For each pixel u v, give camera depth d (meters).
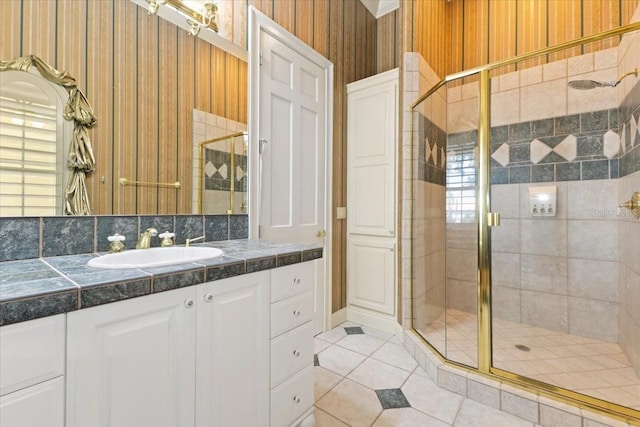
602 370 1.67
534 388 1.48
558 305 2.25
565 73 2.21
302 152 2.24
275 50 2.01
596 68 2.10
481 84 1.99
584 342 2.05
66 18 1.19
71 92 1.21
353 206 2.67
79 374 0.72
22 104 1.10
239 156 1.81
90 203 1.25
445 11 2.74
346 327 2.56
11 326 0.62
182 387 0.92
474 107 2.30
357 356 2.04
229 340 1.04
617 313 2.03
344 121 2.67
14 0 1.07
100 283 0.75
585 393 1.44
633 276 1.77
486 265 1.77
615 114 2.03
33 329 0.65
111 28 1.31
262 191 1.93
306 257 1.34
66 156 1.19
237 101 1.79
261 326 1.15
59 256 1.16
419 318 2.22
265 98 1.94
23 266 0.96
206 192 1.65
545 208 2.27
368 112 2.57
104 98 1.29
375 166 2.54
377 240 2.54
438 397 1.59
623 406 1.34
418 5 2.26
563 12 2.30
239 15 1.80
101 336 0.75
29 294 0.64
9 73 1.07
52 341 0.67
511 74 2.41
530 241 2.35
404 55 2.22
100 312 0.75
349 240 2.71
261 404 1.15
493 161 2.48
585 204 2.14
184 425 0.92
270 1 1.98
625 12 2.09
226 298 1.03
